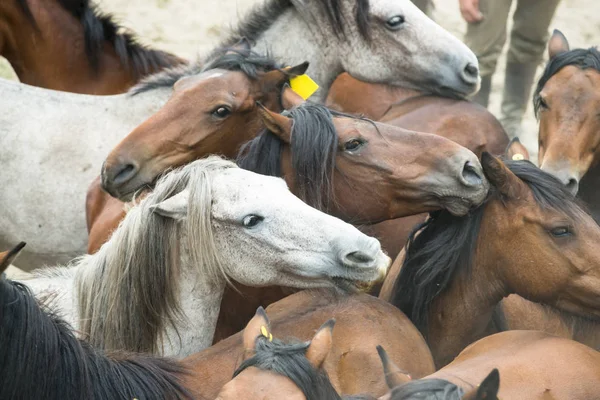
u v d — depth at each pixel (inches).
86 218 447.5
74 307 317.4
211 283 309.7
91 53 545.3
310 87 386.3
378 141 333.4
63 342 261.7
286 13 467.5
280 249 296.8
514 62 655.8
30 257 474.9
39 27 539.5
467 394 230.1
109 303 307.9
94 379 263.1
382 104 481.4
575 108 400.8
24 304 255.0
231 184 302.5
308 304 321.1
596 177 415.8
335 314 315.6
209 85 372.2
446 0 909.2
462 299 337.4
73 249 468.4
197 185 301.1
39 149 464.8
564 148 395.5
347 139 331.9
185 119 369.1
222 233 300.8
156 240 303.9
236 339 302.8
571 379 281.1
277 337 303.1
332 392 243.8
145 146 365.4
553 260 316.5
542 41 644.7
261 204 297.9
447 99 457.4
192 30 845.2
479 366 284.7
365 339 308.0
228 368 288.8
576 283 315.9
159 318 307.9
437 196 327.9
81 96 479.5
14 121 469.4
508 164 329.1
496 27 629.9
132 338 307.7
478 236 330.0
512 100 663.8
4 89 477.1
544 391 274.8
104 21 551.8
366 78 464.8
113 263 307.7
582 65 408.8
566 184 393.4
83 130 466.9
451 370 284.2
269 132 340.8
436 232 339.9
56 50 544.1
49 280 331.6
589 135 398.9
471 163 324.8
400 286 347.3
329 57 465.1
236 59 382.9
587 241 314.2
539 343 298.4
